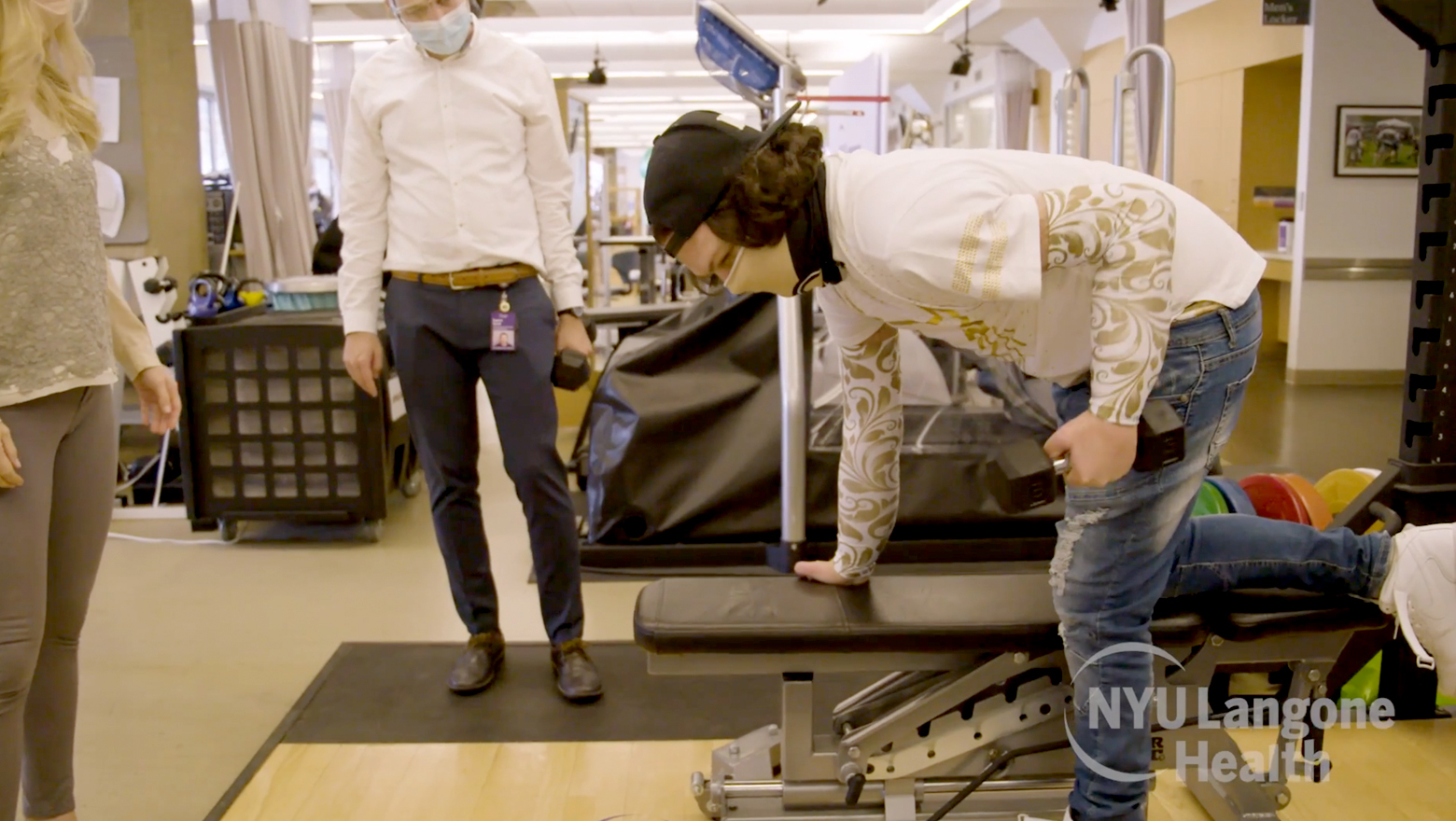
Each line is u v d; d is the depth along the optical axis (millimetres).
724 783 1847
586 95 15109
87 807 1968
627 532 3311
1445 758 2123
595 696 2355
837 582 1851
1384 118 7121
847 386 1748
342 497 3521
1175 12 9641
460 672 2424
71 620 1654
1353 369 7371
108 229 4297
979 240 1241
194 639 2764
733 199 1310
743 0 10000
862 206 1306
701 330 3400
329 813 1938
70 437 1583
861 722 1803
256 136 5117
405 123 2215
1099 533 1469
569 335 2379
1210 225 1459
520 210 2277
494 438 5344
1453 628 1674
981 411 3559
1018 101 12852
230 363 3461
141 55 4266
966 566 3232
